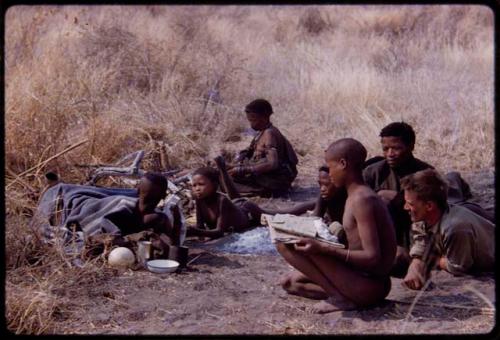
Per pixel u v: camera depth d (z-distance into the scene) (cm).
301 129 830
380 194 439
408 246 433
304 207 544
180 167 689
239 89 919
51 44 794
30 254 436
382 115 832
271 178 621
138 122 728
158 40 955
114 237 442
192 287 413
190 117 798
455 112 793
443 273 416
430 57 1097
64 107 645
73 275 414
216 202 509
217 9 1351
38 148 586
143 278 422
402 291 404
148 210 462
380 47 1195
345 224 370
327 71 970
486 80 927
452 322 359
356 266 360
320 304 380
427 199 397
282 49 1148
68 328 359
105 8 1012
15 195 504
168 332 355
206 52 995
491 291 390
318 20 1430
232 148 755
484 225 411
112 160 643
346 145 364
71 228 465
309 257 366
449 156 711
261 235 505
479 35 1259
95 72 774
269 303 391
